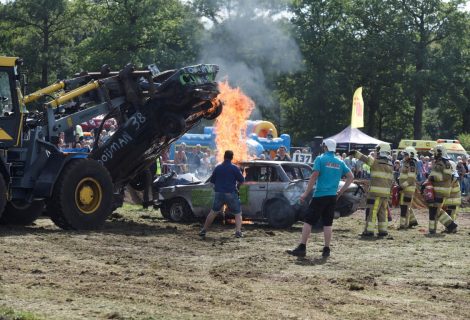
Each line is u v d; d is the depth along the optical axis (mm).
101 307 8812
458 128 84375
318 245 15680
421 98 72312
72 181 16719
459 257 14453
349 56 71000
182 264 12531
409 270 12727
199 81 18000
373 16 72188
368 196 18078
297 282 11203
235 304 9352
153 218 21047
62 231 16500
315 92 68500
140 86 18016
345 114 71375
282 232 18000
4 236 15008
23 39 74500
